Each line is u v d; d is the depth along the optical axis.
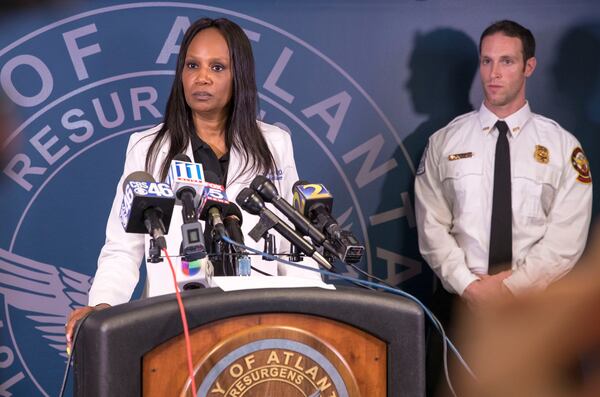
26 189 3.95
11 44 3.89
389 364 1.51
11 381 3.96
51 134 3.96
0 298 3.95
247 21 4.11
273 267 2.57
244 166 2.70
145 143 2.74
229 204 1.84
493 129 3.99
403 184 4.27
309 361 1.45
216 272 1.86
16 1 2.05
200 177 1.80
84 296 4.02
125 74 4.01
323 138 4.19
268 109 4.14
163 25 4.03
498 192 3.91
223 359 1.40
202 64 2.71
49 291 3.99
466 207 3.94
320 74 4.18
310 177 4.19
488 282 3.76
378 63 4.23
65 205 3.99
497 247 3.88
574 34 4.31
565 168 3.95
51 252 3.98
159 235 1.58
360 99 4.22
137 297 4.01
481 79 4.02
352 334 1.49
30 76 3.92
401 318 1.51
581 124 4.34
